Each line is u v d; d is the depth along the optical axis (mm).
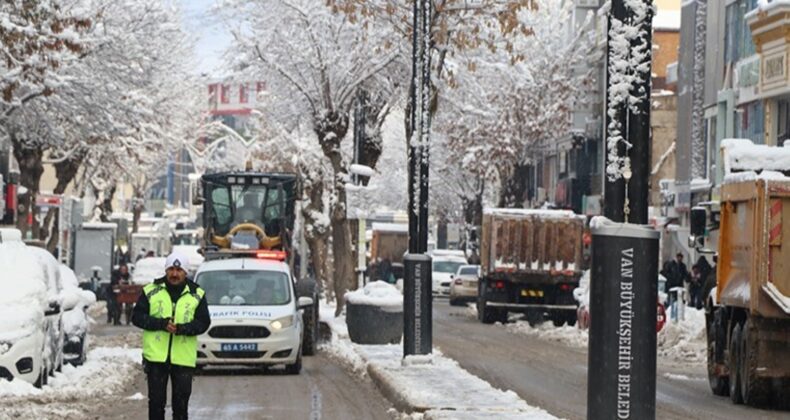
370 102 78000
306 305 46062
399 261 143250
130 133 87812
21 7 53562
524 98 121875
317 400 35969
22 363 35281
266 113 84625
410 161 43781
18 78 57344
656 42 131500
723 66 95125
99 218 125125
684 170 104000
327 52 76562
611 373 16938
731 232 38469
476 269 108375
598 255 16984
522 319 84938
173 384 25859
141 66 76875
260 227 62219
